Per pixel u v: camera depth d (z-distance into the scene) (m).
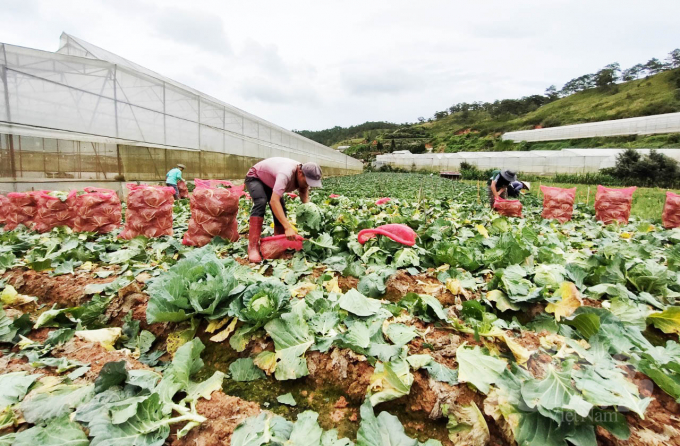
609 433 1.63
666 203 7.95
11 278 3.77
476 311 2.62
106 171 12.74
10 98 9.50
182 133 15.68
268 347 2.41
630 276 3.38
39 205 6.23
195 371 2.13
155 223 5.63
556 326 2.53
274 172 4.08
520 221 7.66
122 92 12.40
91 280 3.57
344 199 10.54
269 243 4.08
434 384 1.94
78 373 1.99
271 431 1.59
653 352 2.08
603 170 29.27
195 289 2.48
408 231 4.16
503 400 1.73
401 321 2.61
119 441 1.50
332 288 3.23
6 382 1.79
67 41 15.66
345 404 2.06
